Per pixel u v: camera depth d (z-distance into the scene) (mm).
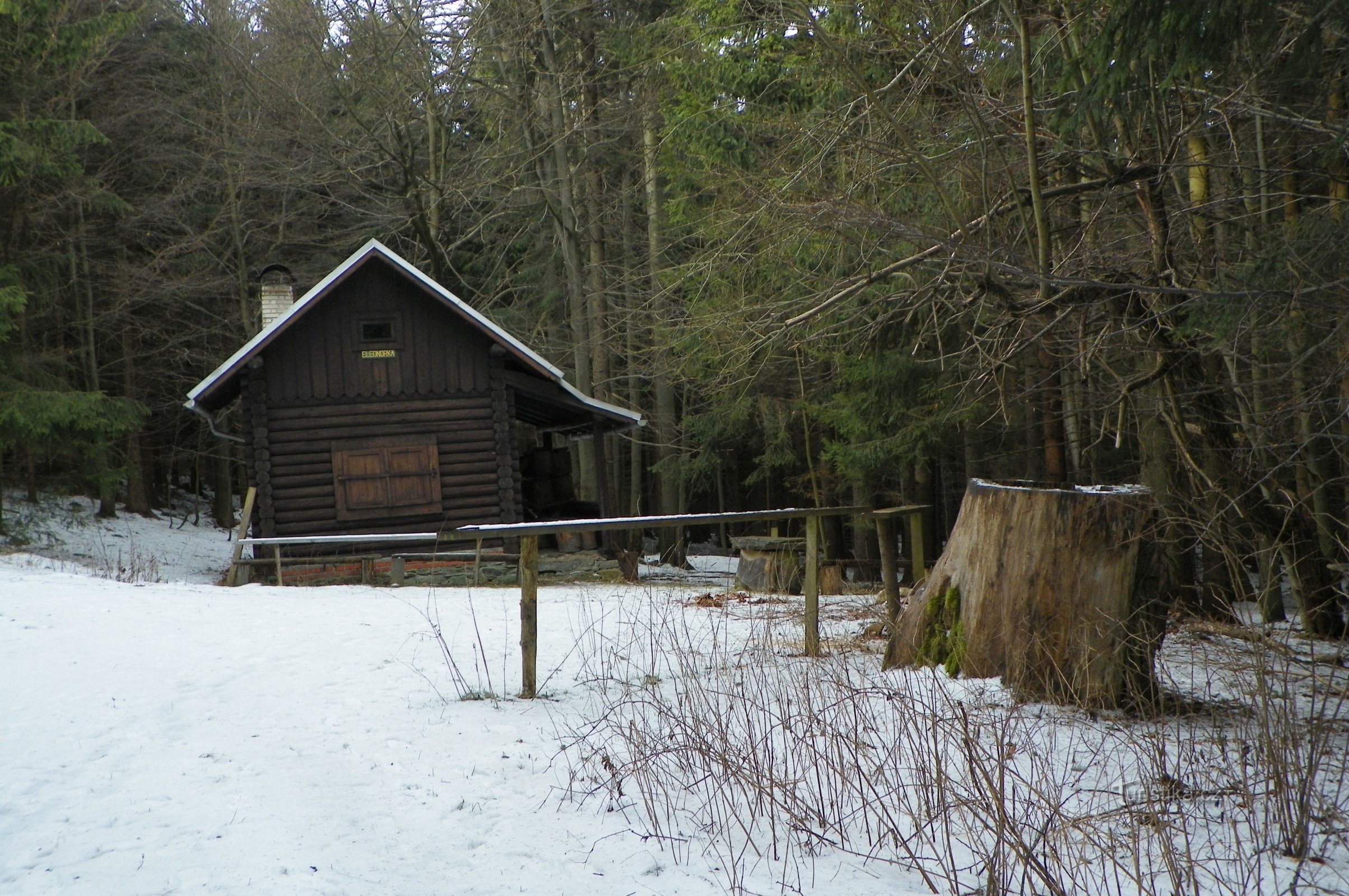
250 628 9766
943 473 25453
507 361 19094
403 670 7711
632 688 6777
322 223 33312
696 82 14586
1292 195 7445
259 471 17375
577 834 4340
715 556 30359
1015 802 4195
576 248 23625
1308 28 6117
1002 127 9008
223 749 5668
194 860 4094
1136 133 7914
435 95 23062
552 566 17562
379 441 17891
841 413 17172
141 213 28609
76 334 28984
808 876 3914
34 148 19641
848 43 9539
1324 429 7234
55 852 4246
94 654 8414
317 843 4262
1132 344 8945
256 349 16938
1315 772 4340
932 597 6719
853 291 9672
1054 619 5977
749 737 5020
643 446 32688
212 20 25109
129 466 23297
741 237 12070
